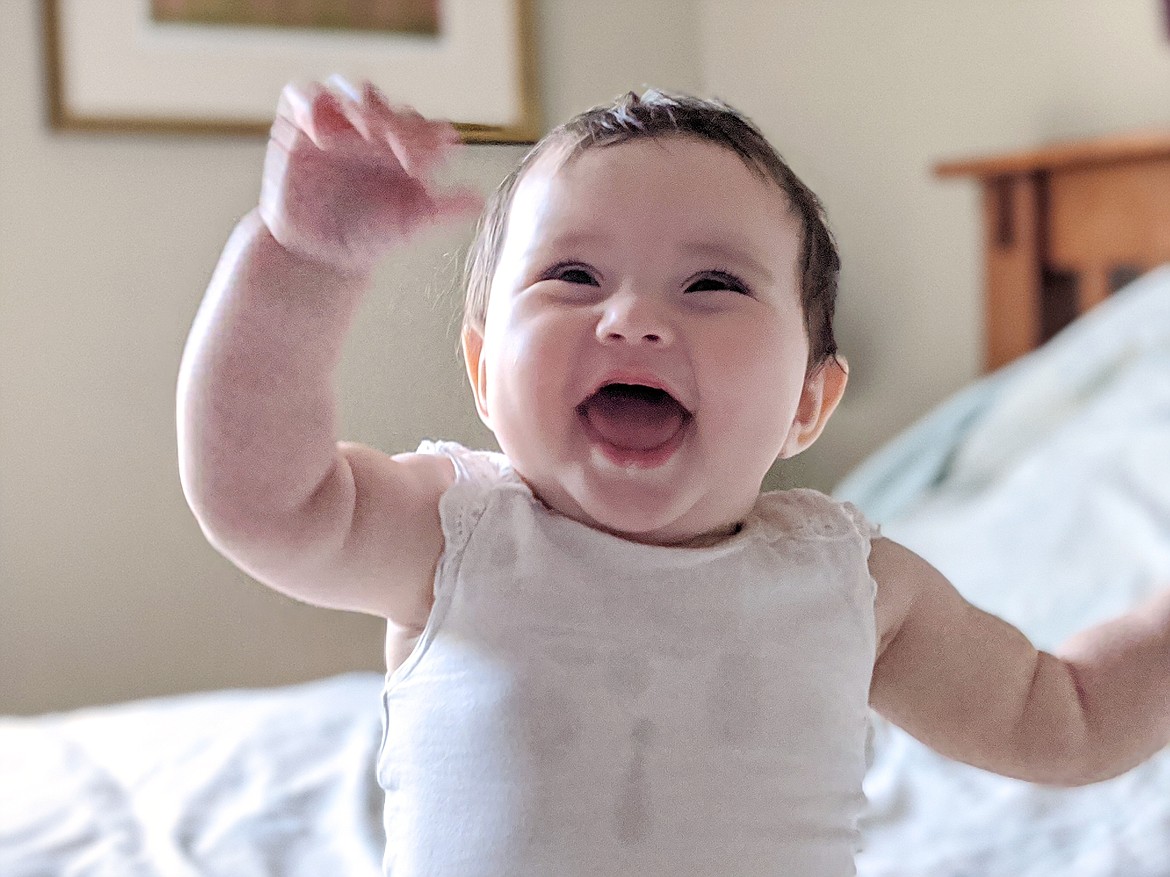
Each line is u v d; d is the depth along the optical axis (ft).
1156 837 3.25
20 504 6.52
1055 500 5.46
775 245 2.01
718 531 2.08
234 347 1.73
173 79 6.68
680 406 1.92
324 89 1.60
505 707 1.86
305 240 1.65
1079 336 6.39
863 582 2.11
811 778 1.95
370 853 3.38
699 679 1.92
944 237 7.84
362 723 4.37
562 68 7.50
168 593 6.66
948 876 3.17
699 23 7.84
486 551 1.96
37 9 6.47
